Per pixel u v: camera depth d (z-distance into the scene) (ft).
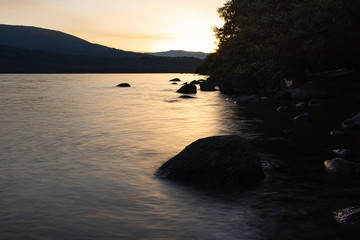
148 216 16.97
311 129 44.04
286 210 17.78
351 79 103.40
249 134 40.57
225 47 165.17
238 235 14.92
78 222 16.14
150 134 41.14
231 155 23.15
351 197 19.66
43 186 21.57
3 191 20.57
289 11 112.88
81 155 30.14
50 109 70.03
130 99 98.94
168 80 303.89
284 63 113.60
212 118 56.18
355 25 101.60
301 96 94.99
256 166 23.20
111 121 52.70
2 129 44.34
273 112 64.39
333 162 25.73
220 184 21.99
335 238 14.60
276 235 14.92
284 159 28.66
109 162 27.78
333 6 97.96
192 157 23.89
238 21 136.46
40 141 36.52
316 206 18.31
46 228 15.47
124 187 21.49
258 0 123.44
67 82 238.48
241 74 127.24
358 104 77.92
